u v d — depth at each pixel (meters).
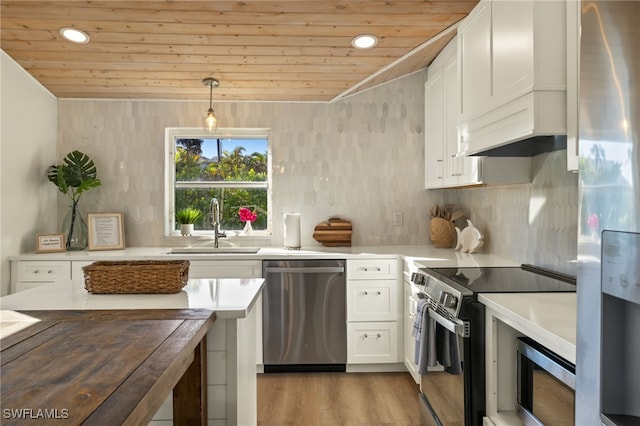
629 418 0.69
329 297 3.21
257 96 3.72
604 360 0.70
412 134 3.84
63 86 3.52
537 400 1.43
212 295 1.79
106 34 2.82
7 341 1.19
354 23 2.71
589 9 0.72
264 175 3.95
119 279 1.80
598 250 0.71
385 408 2.69
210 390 1.58
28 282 3.13
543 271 2.29
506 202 2.82
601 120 0.70
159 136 3.79
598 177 0.71
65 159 3.54
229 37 2.86
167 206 3.85
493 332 1.67
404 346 3.18
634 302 0.62
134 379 0.93
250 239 3.82
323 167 3.83
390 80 3.79
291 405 2.73
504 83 1.91
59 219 3.74
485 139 2.11
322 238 3.67
